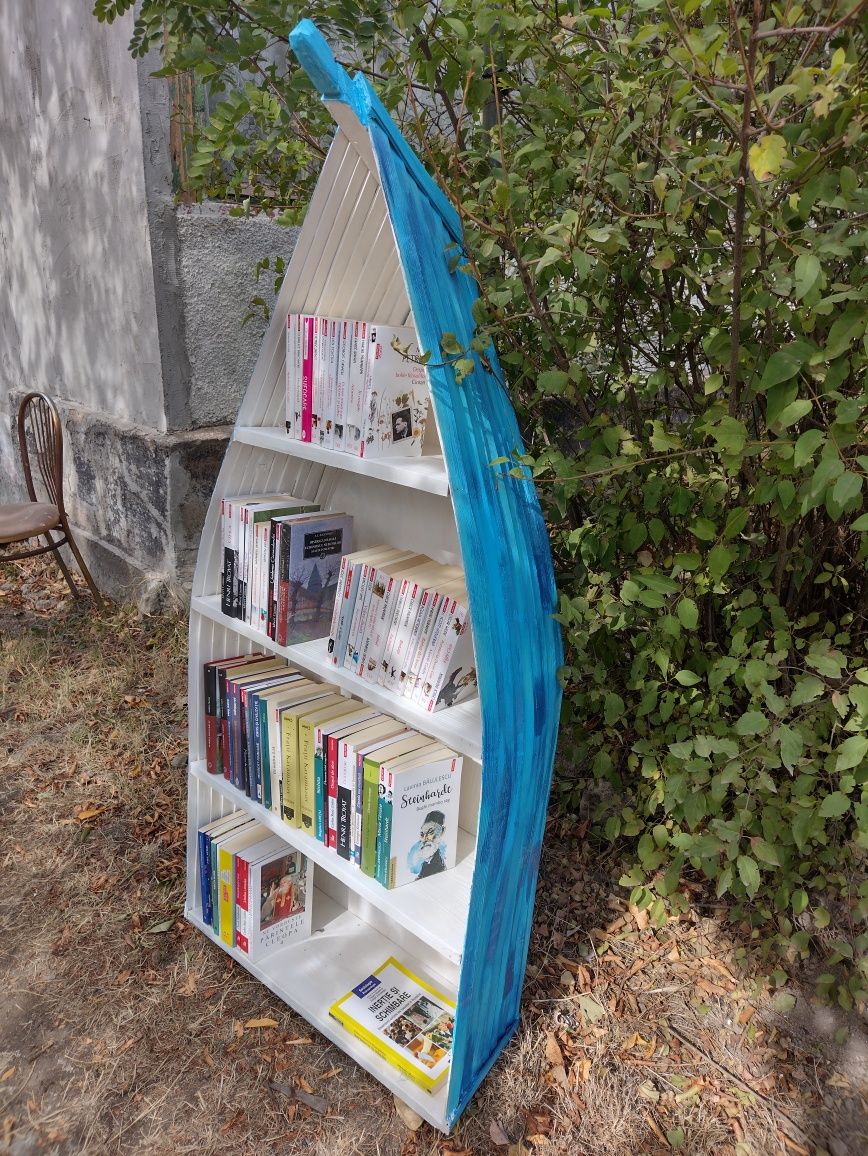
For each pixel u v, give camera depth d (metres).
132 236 3.32
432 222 1.53
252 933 2.03
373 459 1.61
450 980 2.05
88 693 3.28
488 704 1.46
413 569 1.72
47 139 3.74
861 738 1.47
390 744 1.78
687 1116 1.76
